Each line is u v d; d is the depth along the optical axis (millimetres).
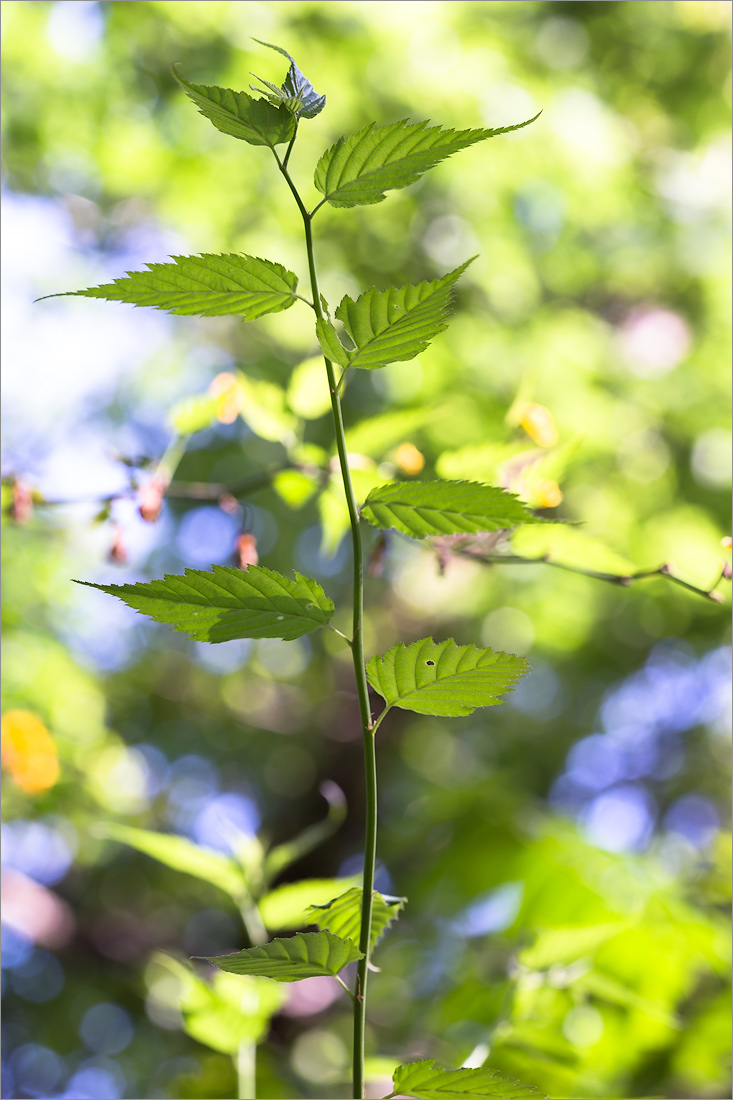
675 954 1876
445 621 6219
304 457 1704
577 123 5094
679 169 5836
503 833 2387
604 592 5711
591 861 2244
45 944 4891
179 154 4887
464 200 5207
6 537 4469
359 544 742
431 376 4949
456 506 775
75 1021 5750
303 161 4836
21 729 2002
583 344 5285
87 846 5121
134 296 780
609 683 6598
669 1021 1482
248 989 1266
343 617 5930
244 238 5008
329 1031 3322
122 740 5742
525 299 5352
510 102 4945
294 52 4594
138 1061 5410
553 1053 1529
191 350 5707
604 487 5465
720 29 5746
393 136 762
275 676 6508
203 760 6734
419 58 4875
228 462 5605
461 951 2211
